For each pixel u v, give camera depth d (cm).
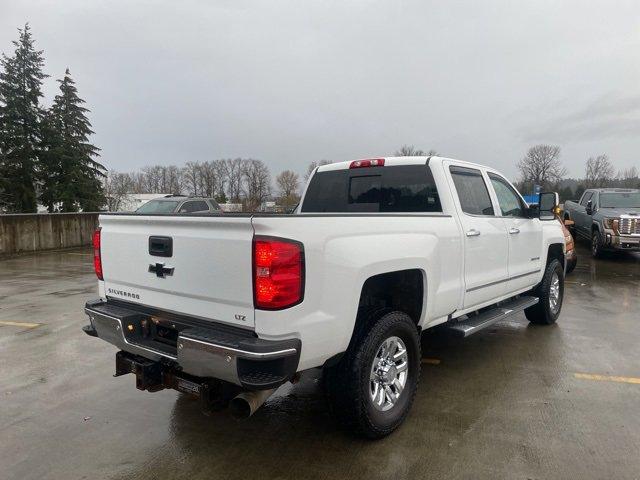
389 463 297
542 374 448
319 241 273
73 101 3875
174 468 295
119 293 344
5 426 351
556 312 635
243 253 261
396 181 455
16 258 1440
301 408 381
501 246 476
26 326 628
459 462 297
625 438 325
